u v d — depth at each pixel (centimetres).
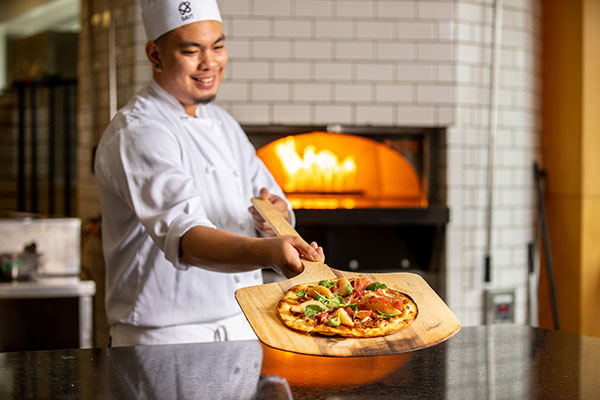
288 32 321
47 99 390
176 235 140
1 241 313
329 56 324
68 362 122
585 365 121
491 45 336
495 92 336
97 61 343
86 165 356
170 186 150
